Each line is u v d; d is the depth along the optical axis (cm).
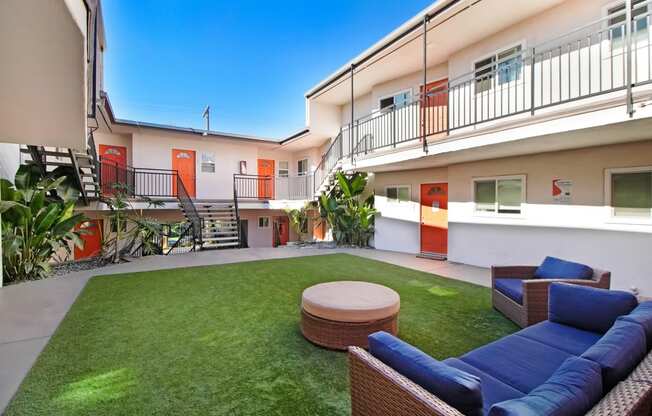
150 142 1210
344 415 214
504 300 399
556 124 457
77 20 247
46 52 262
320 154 1401
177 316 401
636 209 510
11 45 252
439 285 558
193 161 1304
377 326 312
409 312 416
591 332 254
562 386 127
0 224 525
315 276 625
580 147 563
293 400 231
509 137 518
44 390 241
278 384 252
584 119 428
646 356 165
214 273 649
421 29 693
